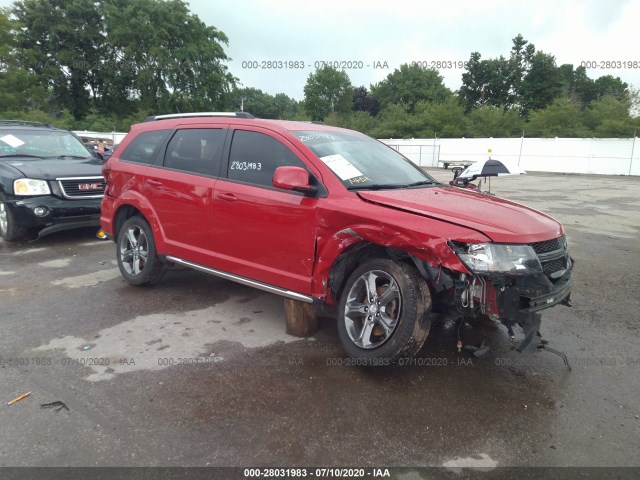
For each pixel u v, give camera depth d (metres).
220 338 3.98
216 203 4.27
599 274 6.05
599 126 37.69
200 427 2.77
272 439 2.67
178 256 4.70
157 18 47.31
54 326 4.19
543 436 2.74
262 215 3.92
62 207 7.10
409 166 4.60
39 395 3.09
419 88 66.50
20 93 31.47
